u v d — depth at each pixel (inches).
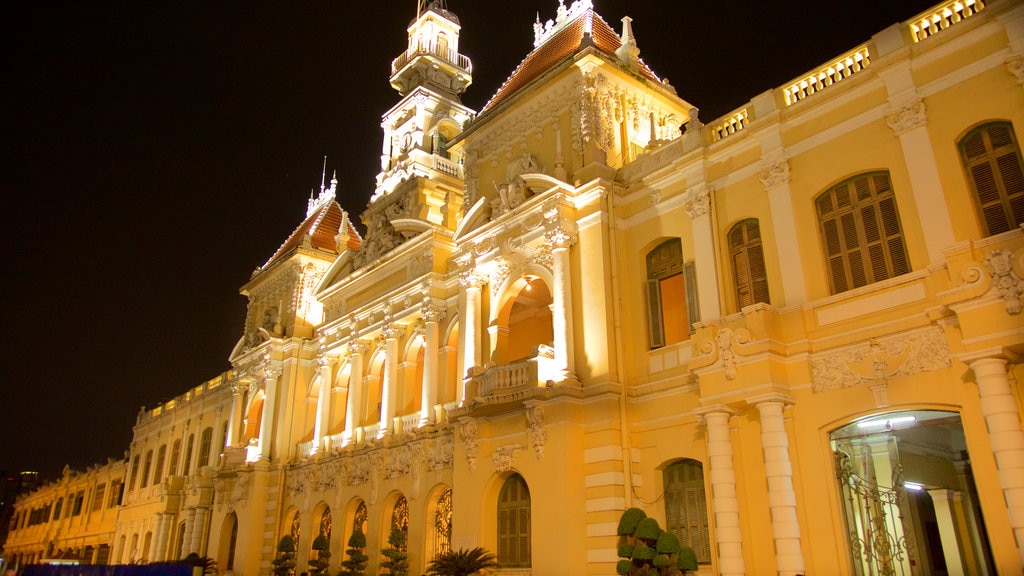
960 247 578.6
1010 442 528.1
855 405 670.5
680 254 879.1
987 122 659.4
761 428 689.0
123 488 2314.2
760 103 831.7
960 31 682.2
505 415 921.5
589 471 831.7
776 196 788.0
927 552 765.9
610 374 847.7
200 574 799.7
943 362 629.6
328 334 1453.0
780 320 733.9
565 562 792.3
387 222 1385.3
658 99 1083.3
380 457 1190.9
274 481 1444.4
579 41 1111.0
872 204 724.7
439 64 1632.6
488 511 917.2
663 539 695.7
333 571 1214.9
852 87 751.1
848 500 682.8
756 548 697.6
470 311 1037.2
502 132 1106.7
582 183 944.3
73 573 759.7
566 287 905.5
